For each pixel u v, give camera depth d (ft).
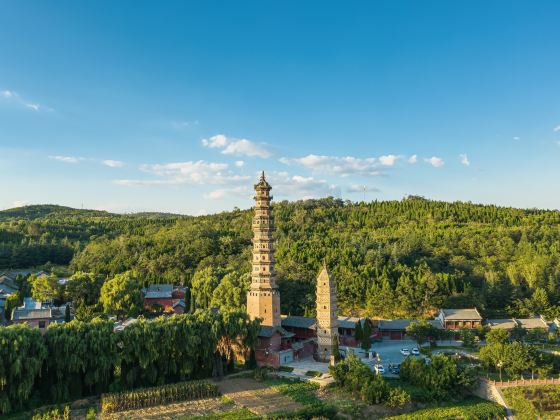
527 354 372.17
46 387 318.86
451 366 357.41
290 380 373.40
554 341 477.77
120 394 322.75
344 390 349.00
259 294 453.17
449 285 590.14
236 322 386.11
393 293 582.35
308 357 440.45
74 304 562.25
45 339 317.22
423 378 353.51
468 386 356.79
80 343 319.47
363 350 458.09
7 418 289.74
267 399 333.21
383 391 331.36
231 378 378.94
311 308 575.38
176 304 612.70
